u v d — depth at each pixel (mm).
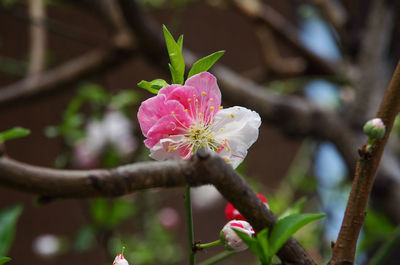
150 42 735
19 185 303
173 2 920
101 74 872
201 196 959
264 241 321
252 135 363
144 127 357
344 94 833
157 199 918
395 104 328
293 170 918
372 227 517
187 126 358
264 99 760
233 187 312
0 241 402
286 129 764
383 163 706
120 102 803
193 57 753
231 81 754
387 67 824
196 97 357
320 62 855
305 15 960
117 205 671
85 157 799
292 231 324
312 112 755
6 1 867
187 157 360
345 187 831
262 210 320
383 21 735
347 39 836
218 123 363
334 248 336
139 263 890
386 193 691
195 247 347
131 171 308
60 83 871
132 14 702
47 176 304
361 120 748
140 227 905
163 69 767
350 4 833
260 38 910
